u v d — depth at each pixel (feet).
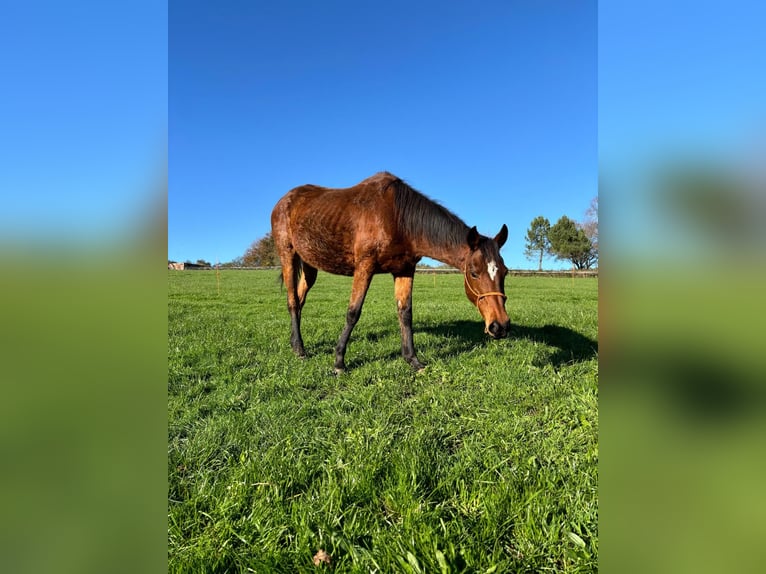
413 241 14.20
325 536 5.60
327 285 62.03
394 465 7.19
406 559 5.07
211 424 9.16
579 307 32.24
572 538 5.28
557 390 11.02
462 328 21.66
